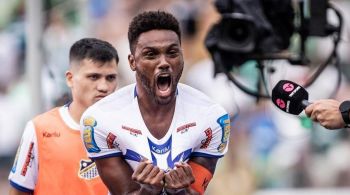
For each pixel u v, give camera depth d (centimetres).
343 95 1644
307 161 1658
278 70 1431
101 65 895
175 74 695
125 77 1709
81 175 887
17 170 902
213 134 733
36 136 897
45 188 890
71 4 1504
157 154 718
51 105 1330
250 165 1628
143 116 720
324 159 1664
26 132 903
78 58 899
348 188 1664
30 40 1245
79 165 888
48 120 903
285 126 1634
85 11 1514
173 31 696
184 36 1675
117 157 725
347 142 1683
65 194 888
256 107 1628
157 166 704
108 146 723
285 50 1113
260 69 1088
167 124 721
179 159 721
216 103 737
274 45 1089
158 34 690
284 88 714
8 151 1745
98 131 719
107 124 716
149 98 711
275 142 1638
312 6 1077
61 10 1497
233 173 1623
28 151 898
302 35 1099
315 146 1664
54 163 890
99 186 886
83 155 889
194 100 732
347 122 682
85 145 732
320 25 1078
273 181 1642
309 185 1658
